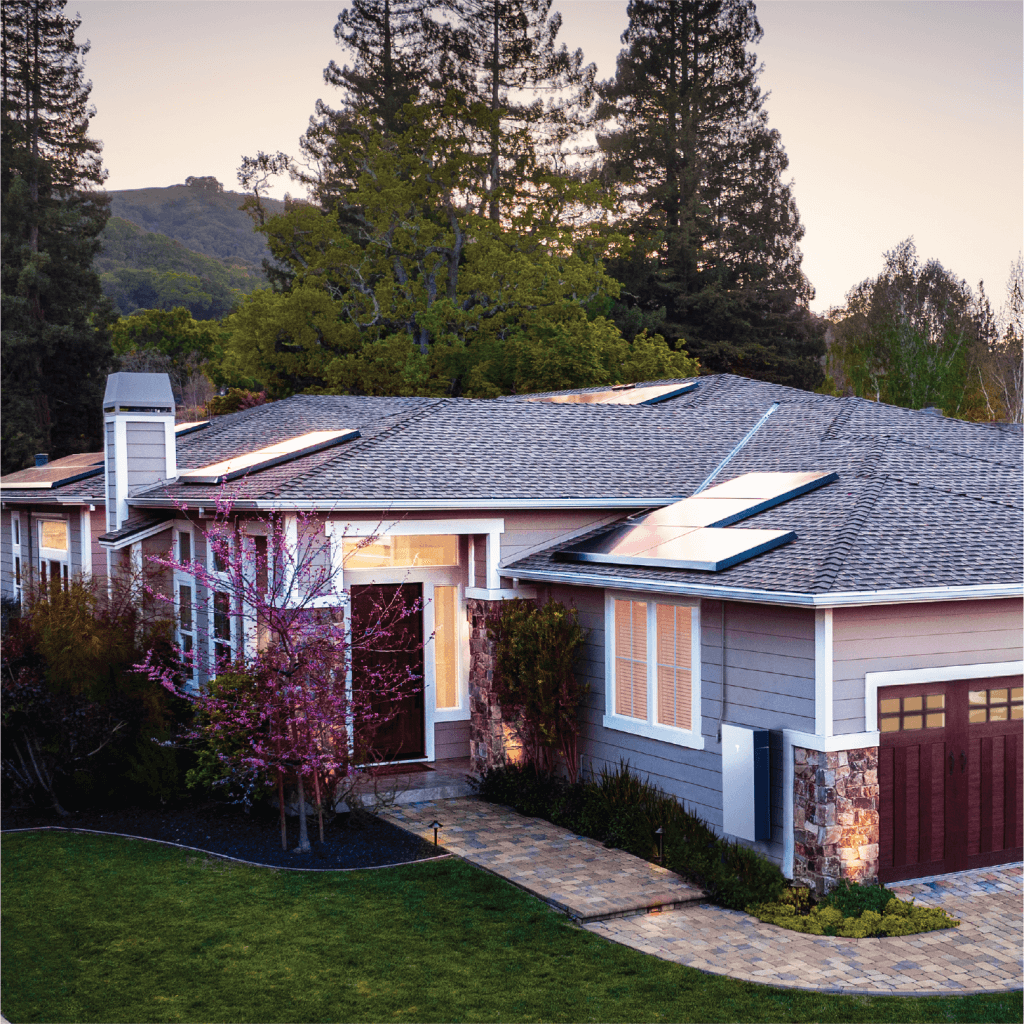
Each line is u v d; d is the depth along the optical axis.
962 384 52.91
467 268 47.84
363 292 48.78
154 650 14.79
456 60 56.09
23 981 8.70
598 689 14.23
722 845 11.52
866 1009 8.20
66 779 14.91
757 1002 8.33
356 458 15.42
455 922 10.02
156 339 81.88
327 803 13.16
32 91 61.19
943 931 9.92
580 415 19.73
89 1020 8.00
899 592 10.58
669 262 57.47
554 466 16.59
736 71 61.59
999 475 15.16
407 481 14.70
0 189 58.00
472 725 15.64
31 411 53.94
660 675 13.12
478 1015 8.06
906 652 11.05
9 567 27.53
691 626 12.51
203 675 16.86
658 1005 8.26
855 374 56.06
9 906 10.45
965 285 55.06
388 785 14.77
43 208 59.59
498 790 14.57
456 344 44.41
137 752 14.38
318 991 8.48
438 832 13.00
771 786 11.19
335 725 12.47
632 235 58.81
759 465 16.94
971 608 11.50
